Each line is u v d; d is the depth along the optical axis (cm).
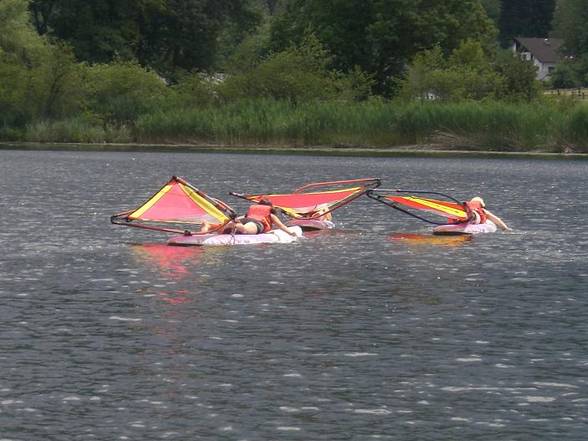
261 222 11188
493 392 5700
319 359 6300
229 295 8175
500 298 8150
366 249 10638
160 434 5091
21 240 11075
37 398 5569
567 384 5841
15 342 6650
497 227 12369
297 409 5425
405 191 12125
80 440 5012
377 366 6162
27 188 17050
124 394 5638
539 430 5159
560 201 15550
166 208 10925
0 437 5044
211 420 5272
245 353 6425
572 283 8806
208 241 10756
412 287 8588
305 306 7794
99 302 7881
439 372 6047
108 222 12656
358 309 7700
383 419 5294
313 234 11800
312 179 18938
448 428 5181
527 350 6531
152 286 8531
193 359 6284
